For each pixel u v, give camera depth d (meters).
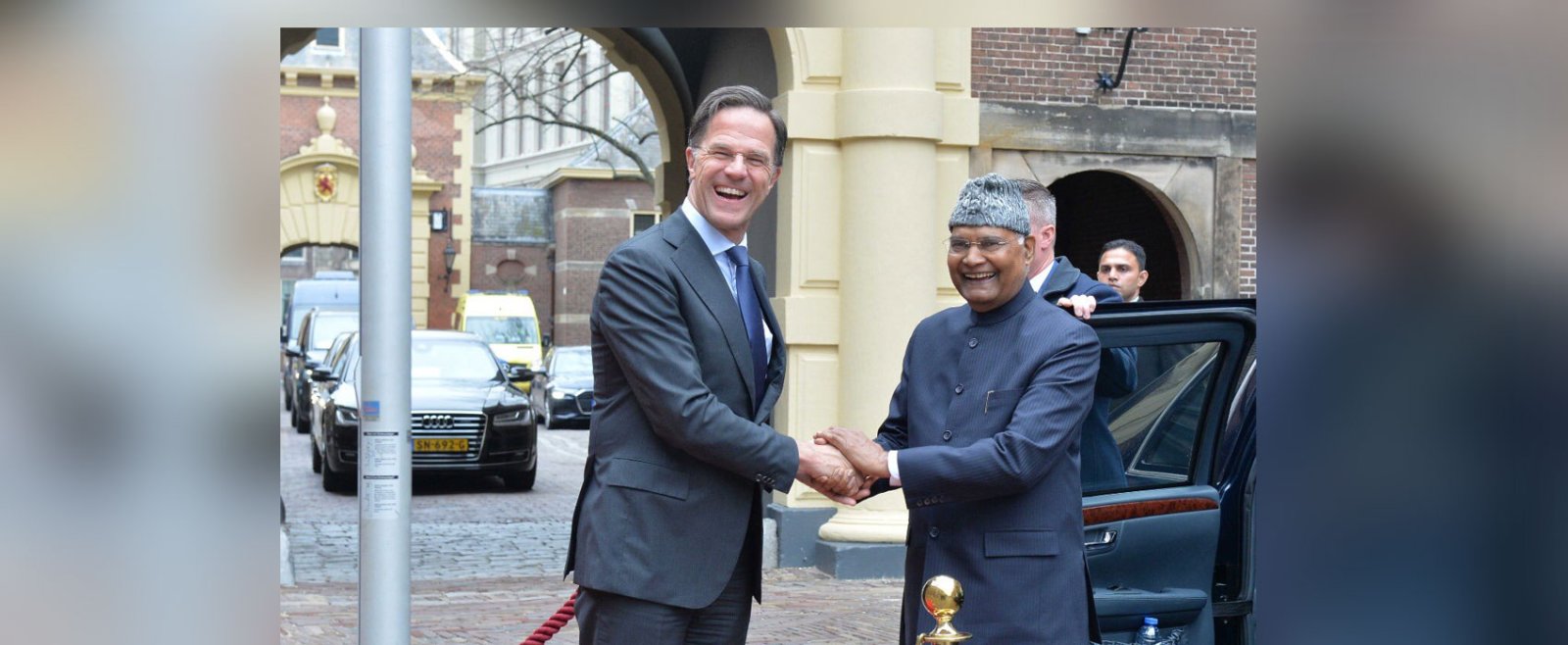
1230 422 4.96
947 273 10.45
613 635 3.66
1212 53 11.88
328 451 15.07
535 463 15.65
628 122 51.66
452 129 48.81
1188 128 11.82
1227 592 4.96
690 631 3.82
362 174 5.16
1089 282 5.27
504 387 15.76
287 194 42.78
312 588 9.22
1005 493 3.71
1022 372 3.80
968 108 10.53
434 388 15.45
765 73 11.62
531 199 52.88
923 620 3.79
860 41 10.13
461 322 34.16
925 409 3.97
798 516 10.23
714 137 3.75
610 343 3.67
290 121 43.16
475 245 51.91
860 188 10.07
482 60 48.78
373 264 5.15
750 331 3.84
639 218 51.44
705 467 3.70
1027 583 3.73
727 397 3.72
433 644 7.48
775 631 7.78
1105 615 4.58
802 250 10.23
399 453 5.15
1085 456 4.75
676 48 14.41
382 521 5.12
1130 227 14.90
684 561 3.66
